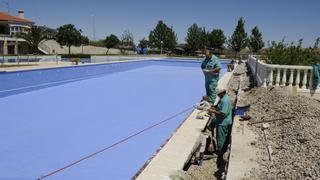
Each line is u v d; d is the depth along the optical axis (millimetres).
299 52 14688
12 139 8250
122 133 8891
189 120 8500
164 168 5316
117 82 19797
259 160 5379
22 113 11133
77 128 9328
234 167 5066
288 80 12094
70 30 57750
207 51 9758
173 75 24359
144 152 7398
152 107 12492
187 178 5688
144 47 76125
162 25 75500
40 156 7074
